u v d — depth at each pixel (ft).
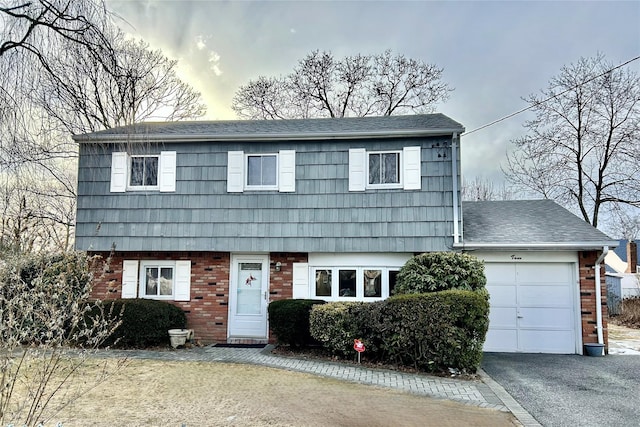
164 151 39.09
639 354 35.01
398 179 37.19
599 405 21.49
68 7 24.03
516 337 35.91
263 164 38.73
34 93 24.12
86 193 39.01
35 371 23.22
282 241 37.14
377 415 19.16
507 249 35.47
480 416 19.42
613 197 64.75
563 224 38.83
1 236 25.77
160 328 34.76
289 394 22.04
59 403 19.44
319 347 33.88
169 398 20.86
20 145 24.09
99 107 27.30
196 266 38.70
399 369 28.02
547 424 18.75
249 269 38.70
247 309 38.24
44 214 54.08
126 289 38.63
